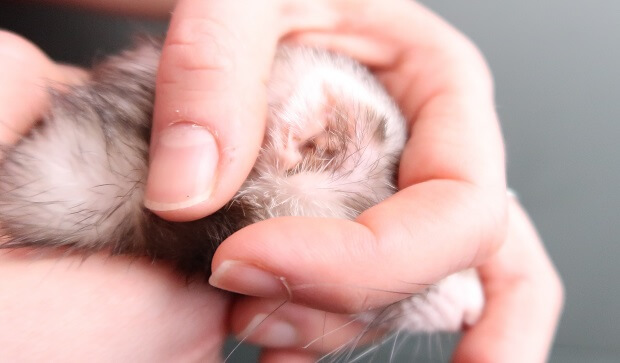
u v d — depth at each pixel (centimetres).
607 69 34
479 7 34
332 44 26
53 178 22
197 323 23
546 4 34
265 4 22
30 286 21
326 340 24
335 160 23
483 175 22
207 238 22
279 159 23
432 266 21
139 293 22
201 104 20
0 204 21
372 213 21
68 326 21
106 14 31
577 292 33
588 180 34
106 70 24
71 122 22
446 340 26
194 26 20
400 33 26
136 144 22
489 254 22
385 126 24
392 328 24
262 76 21
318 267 20
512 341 25
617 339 32
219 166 20
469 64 25
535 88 34
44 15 31
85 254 22
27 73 23
